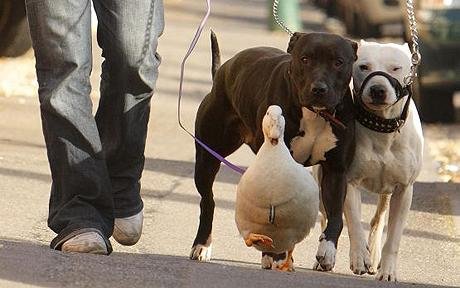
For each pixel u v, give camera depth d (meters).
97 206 9.93
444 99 23.12
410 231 13.42
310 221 9.59
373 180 11.27
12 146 17.17
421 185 16.17
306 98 9.90
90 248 9.54
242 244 12.39
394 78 10.78
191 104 22.86
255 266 11.19
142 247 11.78
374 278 11.27
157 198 14.40
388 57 10.81
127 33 9.89
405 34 24.16
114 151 10.41
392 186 11.34
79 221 9.73
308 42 10.03
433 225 13.80
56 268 8.76
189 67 28.62
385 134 10.96
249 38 36.25
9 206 13.14
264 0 57.25
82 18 9.69
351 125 10.45
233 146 11.68
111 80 10.19
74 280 8.46
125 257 9.62
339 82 10.02
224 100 11.43
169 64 28.94
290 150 10.36
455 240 13.09
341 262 12.01
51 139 9.80
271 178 9.29
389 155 11.07
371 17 36.22
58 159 9.81
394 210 11.38
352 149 10.59
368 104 10.66
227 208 14.16
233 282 8.84
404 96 10.88
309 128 10.24
